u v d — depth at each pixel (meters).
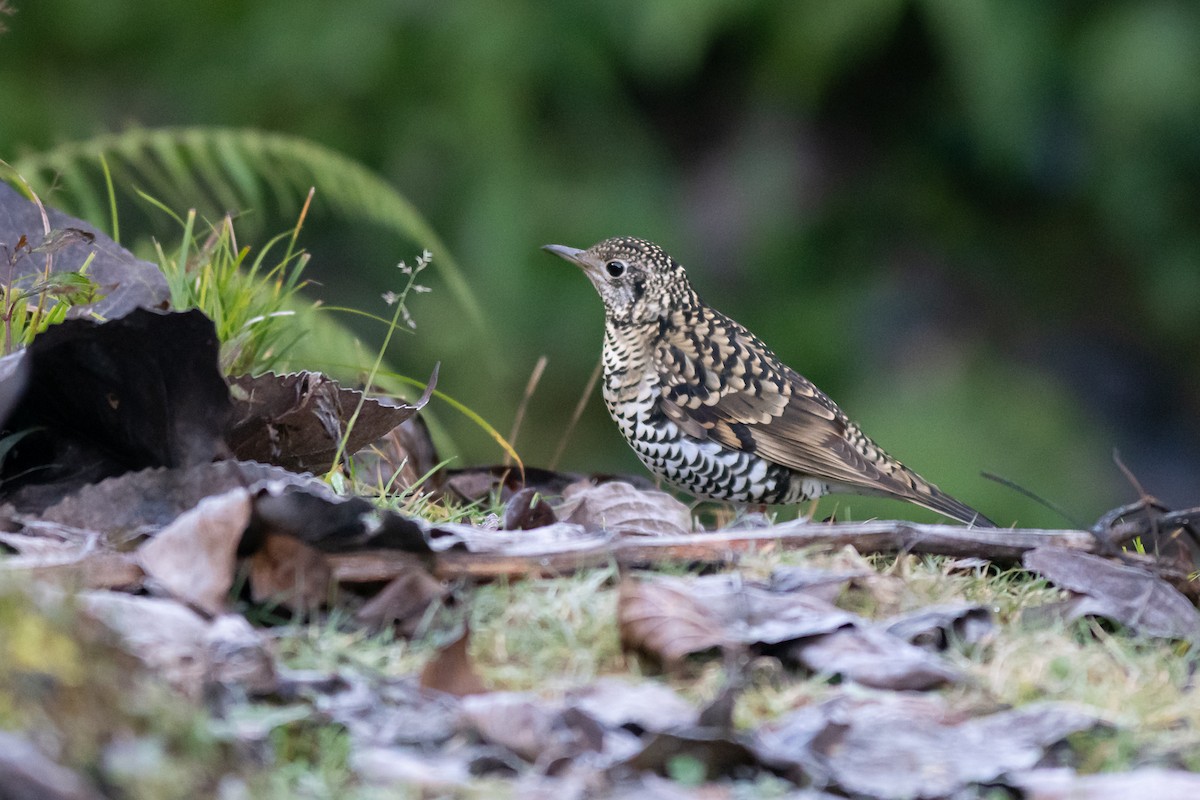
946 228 18.80
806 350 17.97
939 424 17.08
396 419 7.48
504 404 16.70
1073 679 5.54
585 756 4.72
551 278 16.88
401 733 4.78
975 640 5.84
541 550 6.02
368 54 16.70
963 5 16.78
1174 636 6.18
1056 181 18.03
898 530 6.62
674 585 5.83
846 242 18.53
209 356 6.11
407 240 16.77
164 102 17.36
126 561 5.43
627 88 18.33
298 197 16.05
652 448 10.18
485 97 16.77
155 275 8.19
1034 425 17.39
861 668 5.43
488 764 4.66
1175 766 4.96
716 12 16.89
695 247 18.05
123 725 4.18
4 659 4.07
